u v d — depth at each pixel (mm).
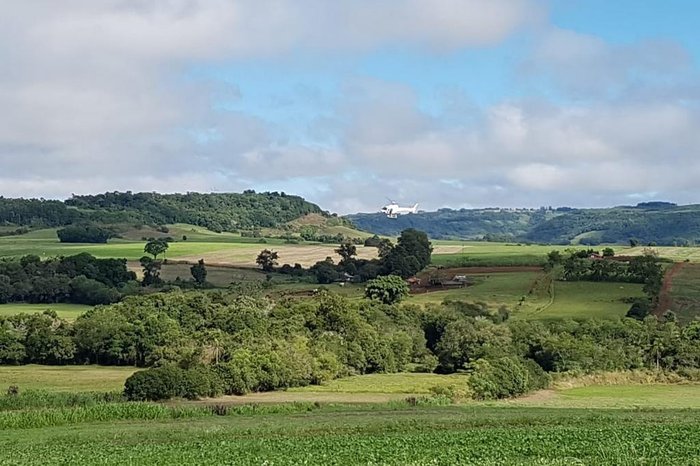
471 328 110812
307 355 94688
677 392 91688
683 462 37125
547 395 88625
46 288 149875
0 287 148750
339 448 45500
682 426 54156
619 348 106812
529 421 61719
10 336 107688
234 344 93062
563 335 107688
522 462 38062
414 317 128875
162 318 107875
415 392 86188
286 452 44438
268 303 129625
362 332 110688
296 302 125625
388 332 117000
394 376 102750
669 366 104062
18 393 76812
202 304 116375
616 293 146250
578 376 100250
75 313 133000
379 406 74750
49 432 58531
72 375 95188
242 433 55719
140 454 45281
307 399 79750
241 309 116188
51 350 106500
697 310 131500
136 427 60750
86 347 105938
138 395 75625
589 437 48188
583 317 128875
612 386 97812
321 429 57188
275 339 98688
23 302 149875
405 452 43031
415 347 115938
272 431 56406
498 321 125125
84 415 66500
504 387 85500
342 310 114312
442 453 42312
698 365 103625
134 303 119000
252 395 83562
